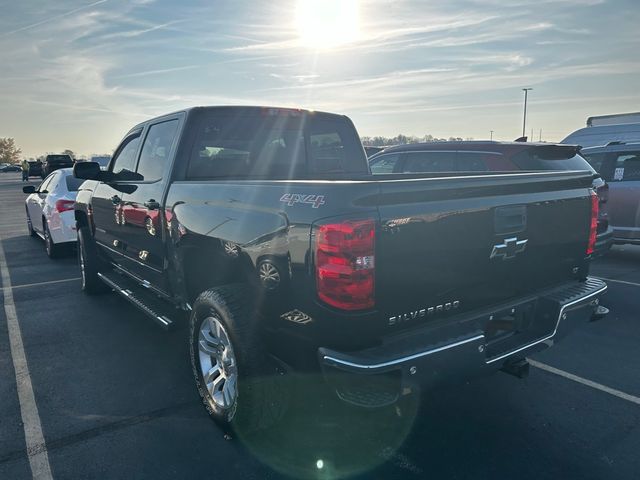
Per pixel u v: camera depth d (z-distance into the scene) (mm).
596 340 4871
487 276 2902
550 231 3234
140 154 4668
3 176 66125
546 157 6629
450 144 7395
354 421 3066
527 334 3129
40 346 4754
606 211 7230
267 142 4398
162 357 4488
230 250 3072
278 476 2807
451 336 2586
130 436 3215
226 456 3000
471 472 2838
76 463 2936
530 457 2973
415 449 3055
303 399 2771
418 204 2523
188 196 3582
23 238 11875
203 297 3123
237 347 2844
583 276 3617
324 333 2453
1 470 2873
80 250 6551
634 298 6258
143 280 4711
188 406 3611
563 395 3742
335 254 2344
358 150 5098
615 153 8422
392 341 2512
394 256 2445
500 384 3928
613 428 3287
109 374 4141
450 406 3582
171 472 2848
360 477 2797
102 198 5352
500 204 2883
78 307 5992
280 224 2625
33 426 3340
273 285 2701
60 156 44594
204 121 4023
